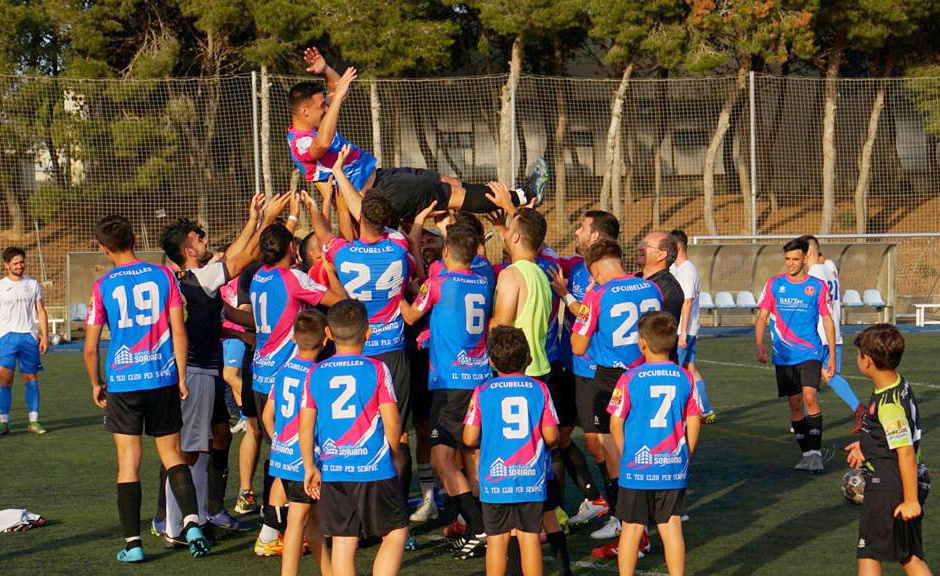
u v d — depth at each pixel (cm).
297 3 3450
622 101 3716
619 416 696
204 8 3459
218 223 3591
